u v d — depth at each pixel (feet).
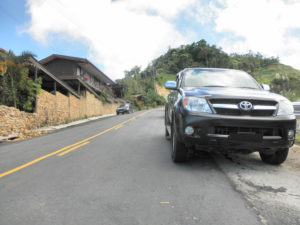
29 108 40.11
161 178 10.53
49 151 18.43
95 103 86.43
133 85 247.29
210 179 10.32
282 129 10.78
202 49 541.75
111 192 8.97
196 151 15.89
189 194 8.63
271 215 6.97
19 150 20.10
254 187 9.34
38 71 46.44
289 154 15.01
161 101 263.90
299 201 7.97
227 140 10.62
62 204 7.98
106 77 106.63
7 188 9.80
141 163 13.34
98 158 15.03
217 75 15.80
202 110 11.12
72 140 24.43
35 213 7.34
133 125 38.50
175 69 495.82
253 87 14.58
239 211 7.23
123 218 6.88
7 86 37.52
